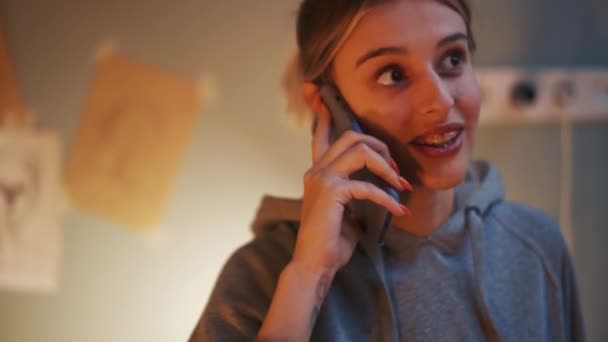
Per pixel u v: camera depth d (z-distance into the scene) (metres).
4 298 1.23
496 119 1.13
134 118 1.17
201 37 1.15
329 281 0.68
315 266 0.66
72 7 1.16
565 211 1.15
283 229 0.80
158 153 1.17
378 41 0.69
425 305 0.74
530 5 1.13
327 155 0.70
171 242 1.19
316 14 0.76
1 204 1.22
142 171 1.18
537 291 0.78
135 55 1.16
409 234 0.77
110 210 1.19
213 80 1.15
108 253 1.20
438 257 0.76
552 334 0.78
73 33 1.17
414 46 0.69
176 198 1.18
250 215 1.17
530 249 0.81
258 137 1.16
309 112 0.94
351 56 0.72
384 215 0.71
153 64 1.16
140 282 1.20
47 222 1.21
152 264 1.20
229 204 1.17
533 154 1.15
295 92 0.95
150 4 1.15
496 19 1.12
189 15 1.14
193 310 1.19
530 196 1.15
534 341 0.75
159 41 1.15
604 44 1.14
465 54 0.73
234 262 0.78
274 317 0.64
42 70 1.18
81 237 1.21
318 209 0.67
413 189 0.75
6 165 1.21
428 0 0.70
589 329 1.16
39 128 1.19
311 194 0.69
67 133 1.19
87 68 1.17
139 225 1.19
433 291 0.75
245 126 1.16
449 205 0.79
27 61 1.18
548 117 1.12
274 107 1.15
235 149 1.16
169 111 1.16
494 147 1.14
